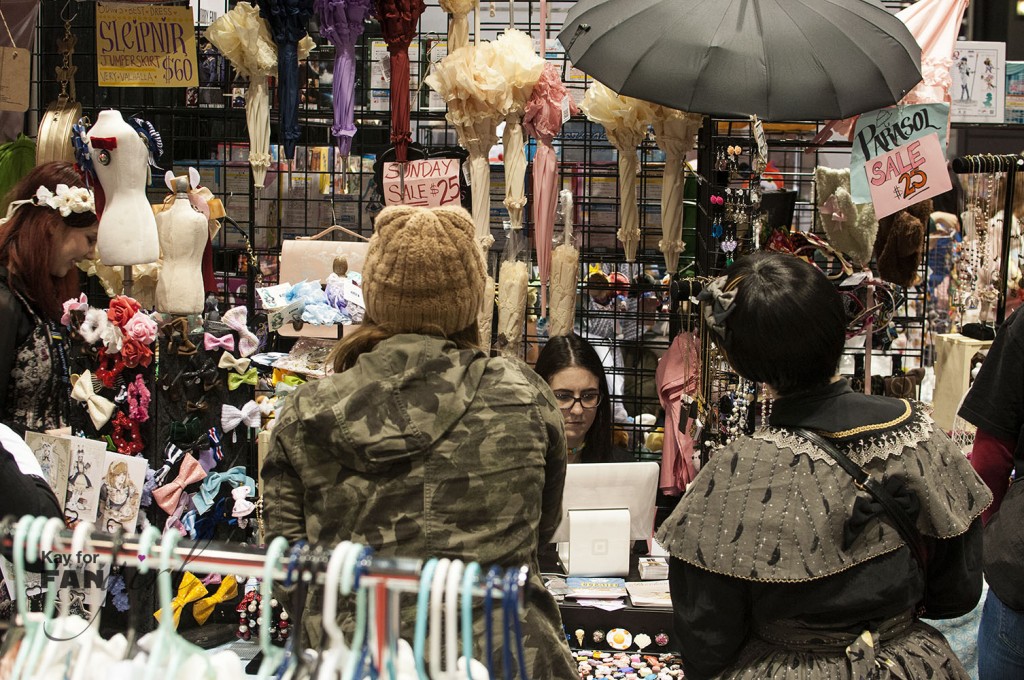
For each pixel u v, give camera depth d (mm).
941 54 2670
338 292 2674
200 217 2691
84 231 2475
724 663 1603
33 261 2420
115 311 2508
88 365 2551
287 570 1172
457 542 1531
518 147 2822
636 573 2611
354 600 1535
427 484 1539
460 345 1683
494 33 3838
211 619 2688
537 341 3250
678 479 2869
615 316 3213
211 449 2643
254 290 2951
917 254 3029
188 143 3617
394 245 1587
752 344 1582
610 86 2523
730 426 2639
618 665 2338
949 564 1627
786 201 2764
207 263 2883
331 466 1561
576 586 2475
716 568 1542
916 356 3436
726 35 2449
